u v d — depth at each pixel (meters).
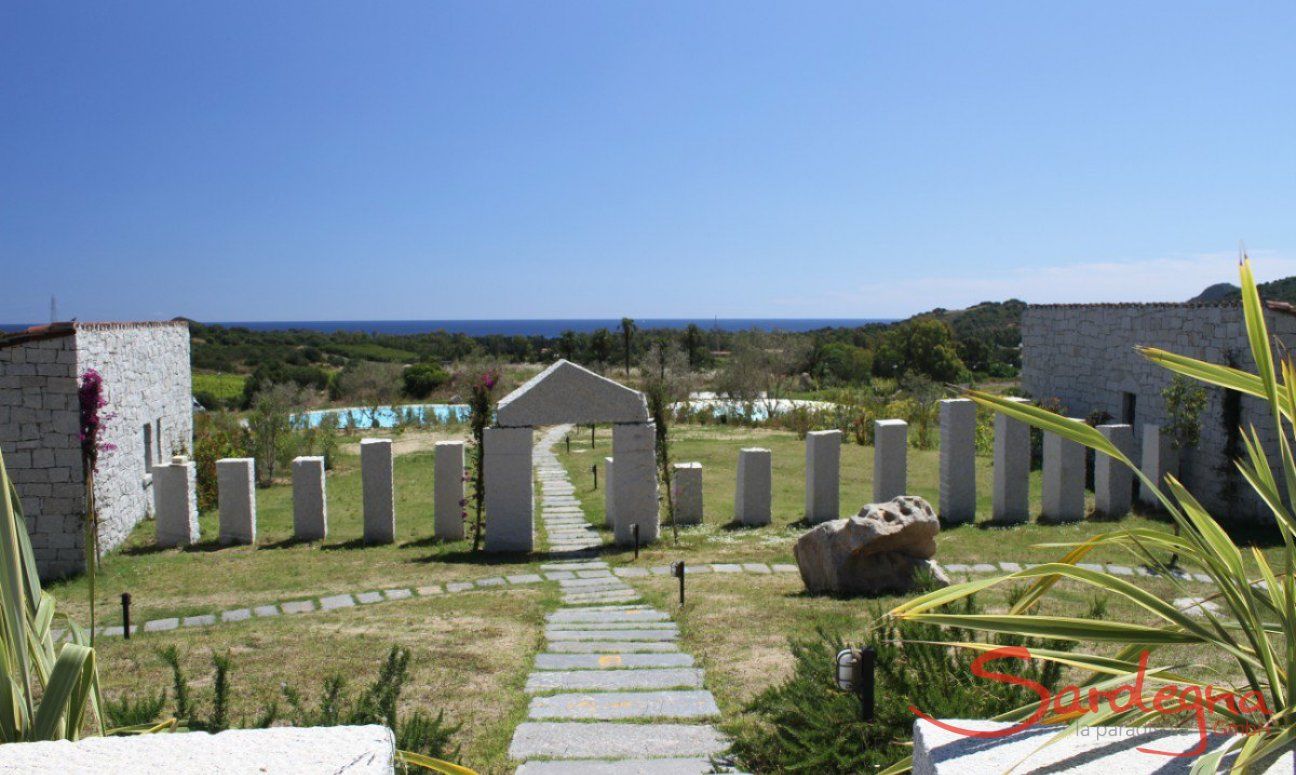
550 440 25.91
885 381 35.75
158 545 13.30
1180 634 2.12
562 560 12.16
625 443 12.98
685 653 7.33
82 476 11.69
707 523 14.49
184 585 10.83
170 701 5.94
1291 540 2.14
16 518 2.78
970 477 13.53
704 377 39.12
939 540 12.18
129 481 14.24
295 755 1.84
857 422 23.16
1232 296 13.27
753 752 5.02
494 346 56.66
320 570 11.59
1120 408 16.14
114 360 13.48
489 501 12.73
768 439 23.91
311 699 6.11
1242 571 2.21
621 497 13.04
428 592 10.37
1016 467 13.36
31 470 11.61
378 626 8.42
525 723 5.70
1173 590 8.56
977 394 2.39
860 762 4.24
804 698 4.84
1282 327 12.38
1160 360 2.52
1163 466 13.82
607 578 10.95
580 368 12.82
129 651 7.62
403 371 39.44
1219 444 13.12
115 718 4.11
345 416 30.92
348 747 1.88
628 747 5.27
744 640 7.62
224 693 4.29
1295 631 2.07
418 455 22.36
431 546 13.22
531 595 9.94
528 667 7.01
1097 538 2.43
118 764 1.80
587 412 12.86
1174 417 13.77
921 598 2.23
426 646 7.63
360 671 6.88
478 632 8.15
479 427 12.80
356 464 21.48
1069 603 8.15
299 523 13.66
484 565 11.86
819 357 42.44
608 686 6.48
